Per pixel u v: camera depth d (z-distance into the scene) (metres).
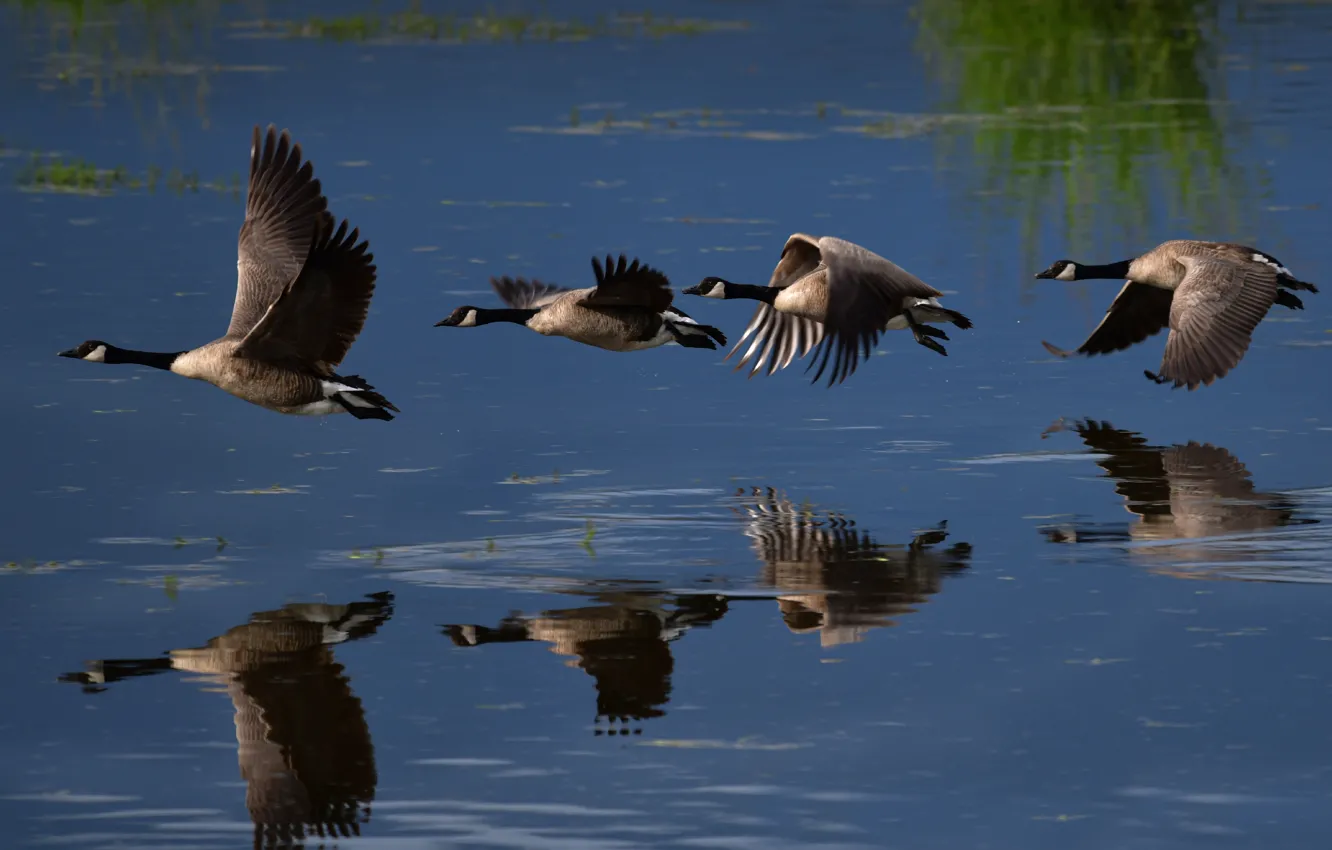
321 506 15.27
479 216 26.14
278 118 33.50
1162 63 37.34
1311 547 13.86
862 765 10.32
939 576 13.38
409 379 19.44
